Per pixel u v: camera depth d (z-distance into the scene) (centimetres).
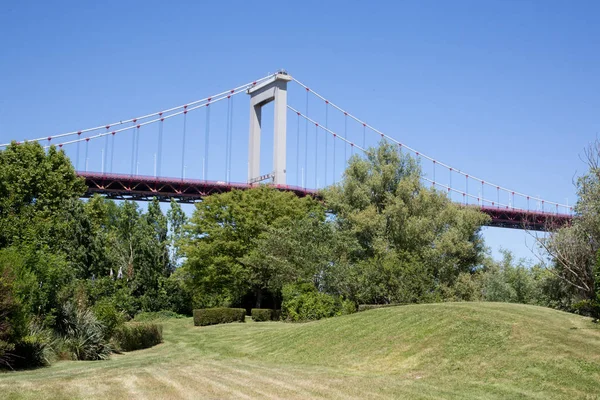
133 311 4791
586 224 2223
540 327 1616
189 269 4734
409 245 4269
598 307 1823
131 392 1209
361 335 1953
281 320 3616
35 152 4112
